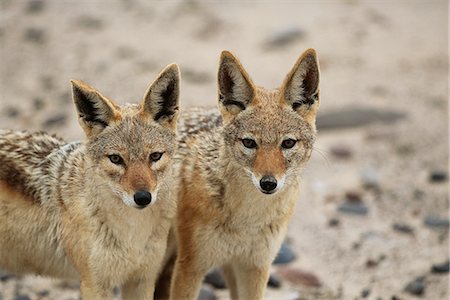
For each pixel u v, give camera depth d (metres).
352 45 21.53
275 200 9.98
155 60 20.41
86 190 9.53
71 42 21.28
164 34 21.80
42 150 10.32
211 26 22.14
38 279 12.74
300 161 9.90
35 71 20.02
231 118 9.96
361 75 20.25
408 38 22.16
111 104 9.35
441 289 12.84
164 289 11.17
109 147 9.27
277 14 22.91
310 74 9.93
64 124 17.67
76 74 19.81
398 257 13.75
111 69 20.02
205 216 10.05
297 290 12.72
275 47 21.05
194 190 10.14
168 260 11.02
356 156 17.09
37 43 21.19
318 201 15.52
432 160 16.97
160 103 9.51
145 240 9.58
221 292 12.69
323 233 14.45
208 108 11.28
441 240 14.27
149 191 9.02
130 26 22.20
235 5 23.45
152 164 9.29
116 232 9.48
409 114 18.70
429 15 23.47
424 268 13.41
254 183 9.55
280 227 10.25
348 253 13.87
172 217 9.73
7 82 19.47
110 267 9.56
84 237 9.54
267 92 10.12
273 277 12.80
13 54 20.69
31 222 10.05
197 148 10.43
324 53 21.02
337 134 17.91
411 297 12.64
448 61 21.16
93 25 22.11
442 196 15.70
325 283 12.98
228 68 9.92
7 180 10.05
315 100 9.98
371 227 14.69
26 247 10.20
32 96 18.91
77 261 9.69
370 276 13.23
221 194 10.00
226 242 10.14
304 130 9.89
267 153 9.62
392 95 19.47
